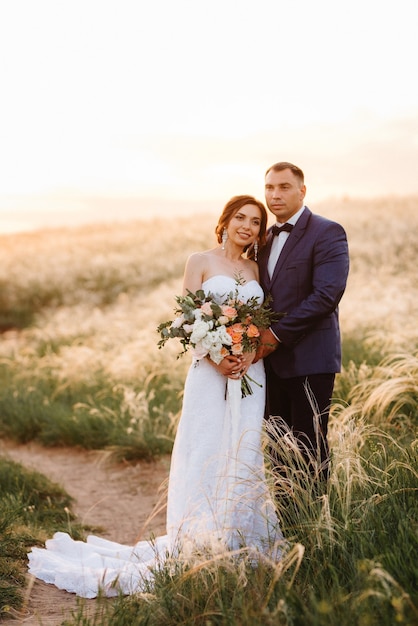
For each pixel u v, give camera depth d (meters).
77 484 7.16
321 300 4.36
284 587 3.11
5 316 22.16
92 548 4.95
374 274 15.41
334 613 2.86
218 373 4.55
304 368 4.50
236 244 4.67
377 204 25.88
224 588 3.27
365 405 5.60
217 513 4.21
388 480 3.96
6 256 26.70
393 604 2.69
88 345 13.88
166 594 3.39
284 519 4.02
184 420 4.60
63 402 9.88
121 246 26.97
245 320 4.37
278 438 4.13
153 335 12.17
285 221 4.66
